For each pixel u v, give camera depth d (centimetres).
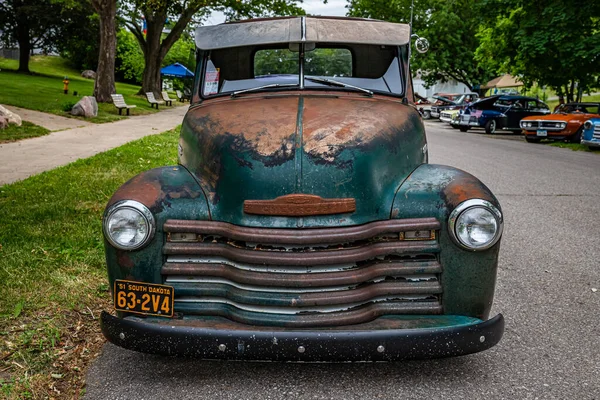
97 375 324
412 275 306
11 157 1045
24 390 304
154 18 3600
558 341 371
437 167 347
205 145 339
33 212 629
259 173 309
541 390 308
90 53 6109
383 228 303
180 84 6006
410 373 326
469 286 307
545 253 568
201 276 306
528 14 2088
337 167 310
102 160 989
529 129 1922
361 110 376
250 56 450
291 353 275
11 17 4350
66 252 505
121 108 2205
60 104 2084
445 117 2867
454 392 305
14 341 356
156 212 306
